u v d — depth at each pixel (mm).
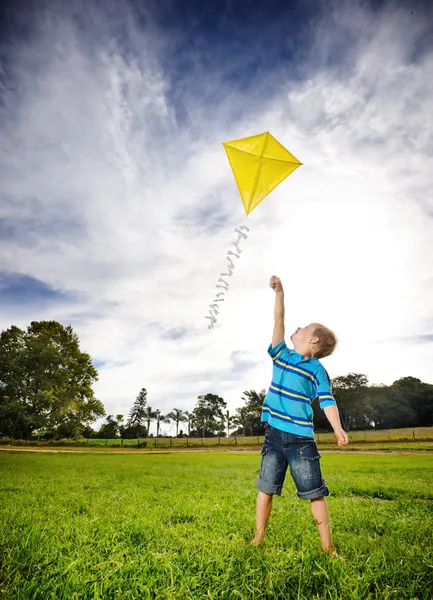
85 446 43594
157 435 85000
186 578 1790
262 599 1646
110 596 1651
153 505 4230
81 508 3953
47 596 1618
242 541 2414
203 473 9359
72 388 51781
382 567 1981
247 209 3479
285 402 2488
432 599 1702
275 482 2434
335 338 2686
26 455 23344
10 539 2385
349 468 10617
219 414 84500
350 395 79562
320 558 2055
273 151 3424
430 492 5266
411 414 76625
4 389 47500
